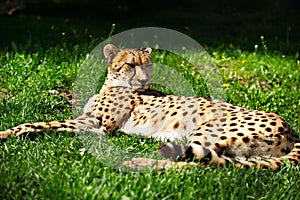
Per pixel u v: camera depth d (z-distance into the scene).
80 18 21.09
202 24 20.34
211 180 6.65
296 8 24.19
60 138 8.12
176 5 24.05
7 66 11.48
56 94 10.27
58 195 6.20
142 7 23.19
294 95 11.30
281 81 12.35
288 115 10.15
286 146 7.45
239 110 7.93
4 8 20.55
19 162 7.03
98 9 22.34
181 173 6.77
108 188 6.27
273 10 23.38
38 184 6.53
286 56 14.60
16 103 9.38
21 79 10.76
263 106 10.46
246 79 12.48
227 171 6.91
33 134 8.25
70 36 15.70
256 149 7.42
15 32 16.59
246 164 7.08
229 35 18.73
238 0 24.16
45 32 16.56
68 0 23.91
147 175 6.66
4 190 6.34
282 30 18.81
